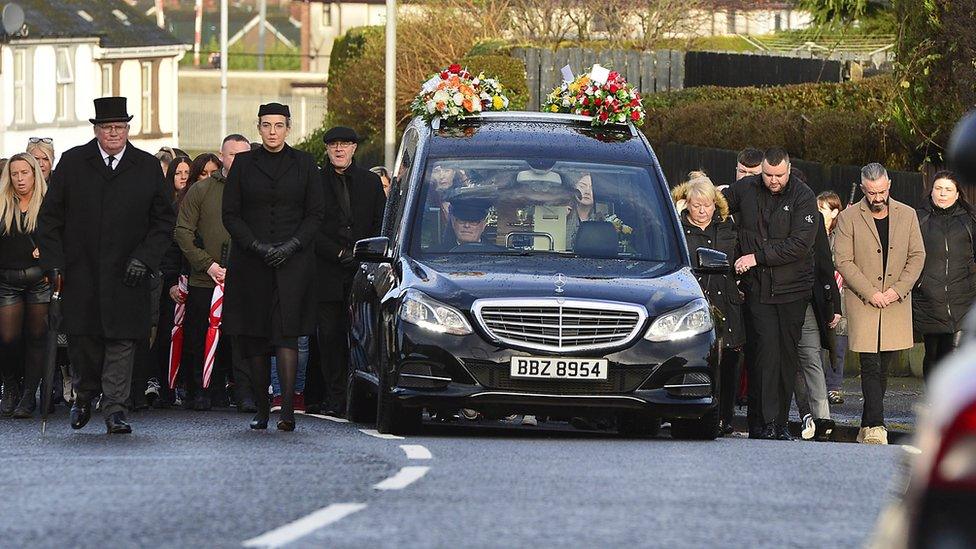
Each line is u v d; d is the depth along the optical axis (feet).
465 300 86.94
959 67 146.41
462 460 71.51
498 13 354.13
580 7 351.87
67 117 494.59
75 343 91.30
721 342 97.30
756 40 380.58
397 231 96.07
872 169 106.63
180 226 119.03
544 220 94.84
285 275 92.17
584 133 101.86
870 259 106.73
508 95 110.73
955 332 110.11
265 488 61.11
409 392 86.89
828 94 206.08
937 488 24.93
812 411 110.93
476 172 97.14
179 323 120.98
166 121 551.59
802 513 54.85
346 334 114.32
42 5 495.00
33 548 47.57
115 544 48.14
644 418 97.86
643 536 49.06
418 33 352.49
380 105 352.69
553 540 48.16
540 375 85.76
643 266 92.63
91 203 89.51
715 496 59.26
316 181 93.45
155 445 82.89
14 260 109.50
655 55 296.92
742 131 197.67
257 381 94.63
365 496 58.44
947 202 109.91
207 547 47.37
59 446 82.74
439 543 47.52
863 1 269.03
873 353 106.93
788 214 104.32
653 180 97.86
